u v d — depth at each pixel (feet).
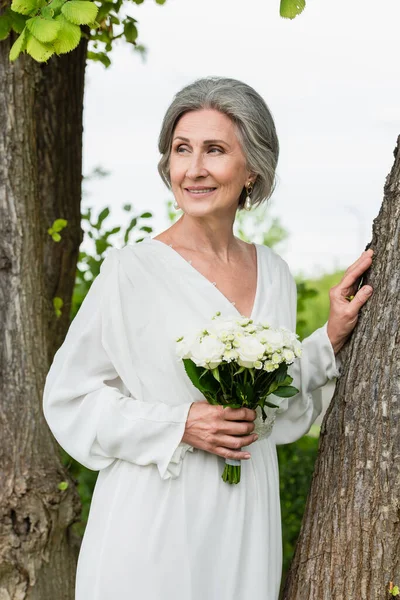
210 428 8.02
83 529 16.15
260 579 8.29
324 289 32.19
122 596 8.07
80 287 15.61
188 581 8.02
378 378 8.15
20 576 10.95
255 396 8.07
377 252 8.46
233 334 7.68
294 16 8.50
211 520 8.19
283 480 16.06
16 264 11.33
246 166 8.70
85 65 14.07
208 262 8.77
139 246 8.70
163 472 8.09
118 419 8.23
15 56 8.93
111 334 8.33
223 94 8.39
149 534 8.11
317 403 9.45
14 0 8.91
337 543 8.23
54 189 13.64
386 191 8.48
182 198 8.59
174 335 8.32
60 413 8.50
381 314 8.23
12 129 11.30
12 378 11.23
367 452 8.14
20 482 11.08
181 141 8.48
